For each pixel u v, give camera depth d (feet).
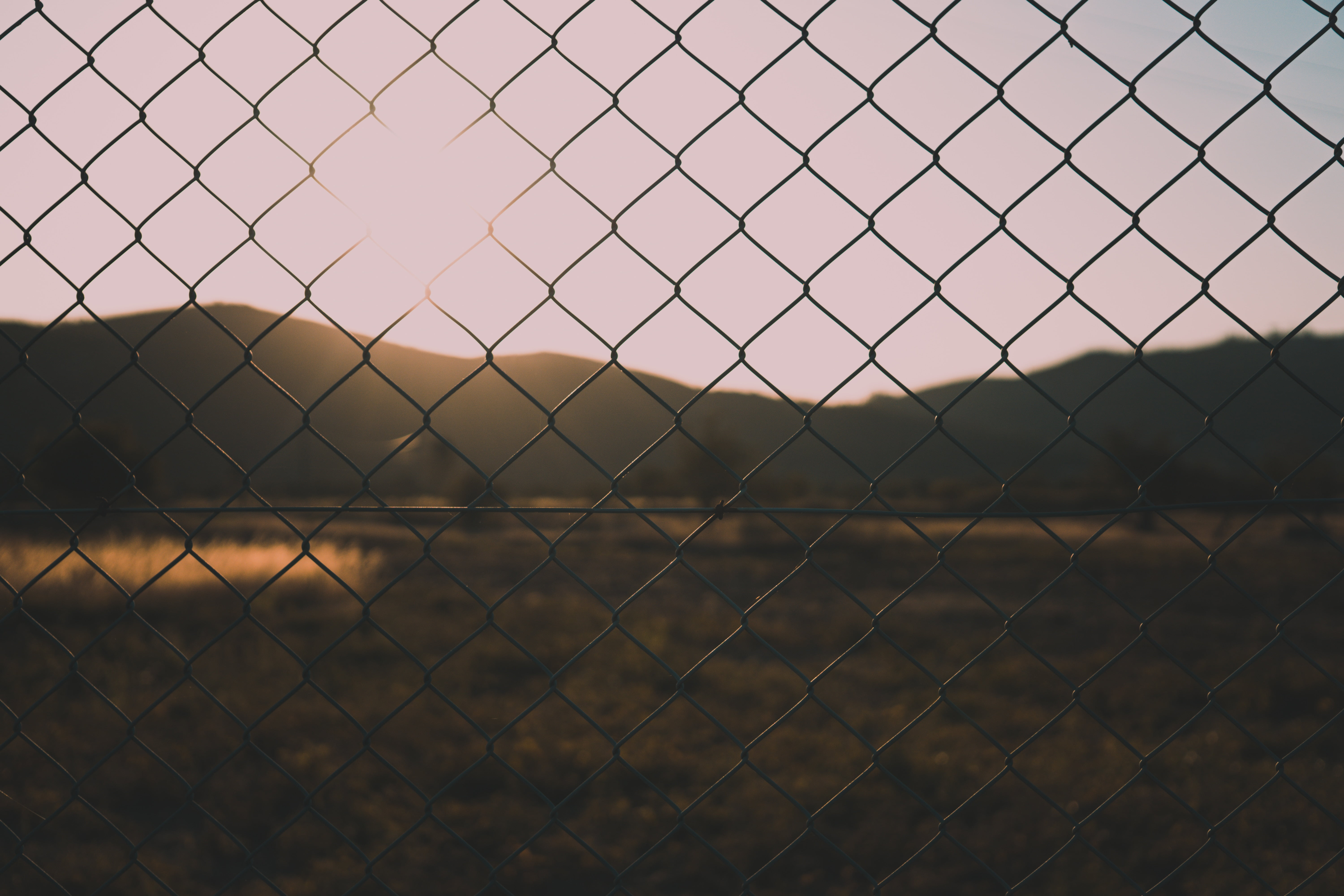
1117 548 81.51
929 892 14.12
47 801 16.02
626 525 95.66
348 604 43.52
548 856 15.01
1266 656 35.09
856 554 81.20
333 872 13.92
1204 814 16.65
